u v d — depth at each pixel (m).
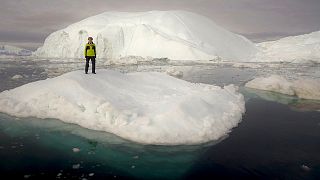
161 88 9.91
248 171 4.86
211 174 4.77
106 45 52.09
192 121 6.80
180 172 4.88
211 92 9.55
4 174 4.68
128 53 50.22
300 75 22.34
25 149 5.81
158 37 48.56
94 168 5.02
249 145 6.12
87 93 8.08
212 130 6.64
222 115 7.79
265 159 5.37
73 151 5.77
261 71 26.78
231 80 18.92
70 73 9.36
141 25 52.41
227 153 5.67
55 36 57.09
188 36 50.62
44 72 22.06
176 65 33.94
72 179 4.57
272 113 9.26
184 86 10.52
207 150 5.83
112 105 7.30
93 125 7.01
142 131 6.41
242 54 52.09
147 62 38.81
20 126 7.25
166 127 6.50
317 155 5.56
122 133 6.50
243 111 9.26
